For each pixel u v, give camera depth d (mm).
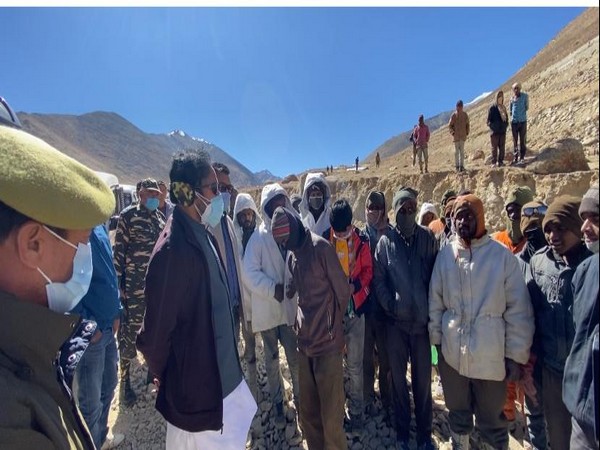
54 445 896
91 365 2574
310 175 3691
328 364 2555
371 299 3203
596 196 1605
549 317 2234
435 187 15461
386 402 3408
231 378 2176
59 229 982
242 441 2172
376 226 3637
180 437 2111
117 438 3260
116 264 3916
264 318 3275
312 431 2744
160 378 2100
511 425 3268
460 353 2420
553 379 2223
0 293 914
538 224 2688
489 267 2387
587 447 1714
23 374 935
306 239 2549
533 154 12625
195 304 2008
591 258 1710
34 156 931
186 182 2033
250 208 3904
